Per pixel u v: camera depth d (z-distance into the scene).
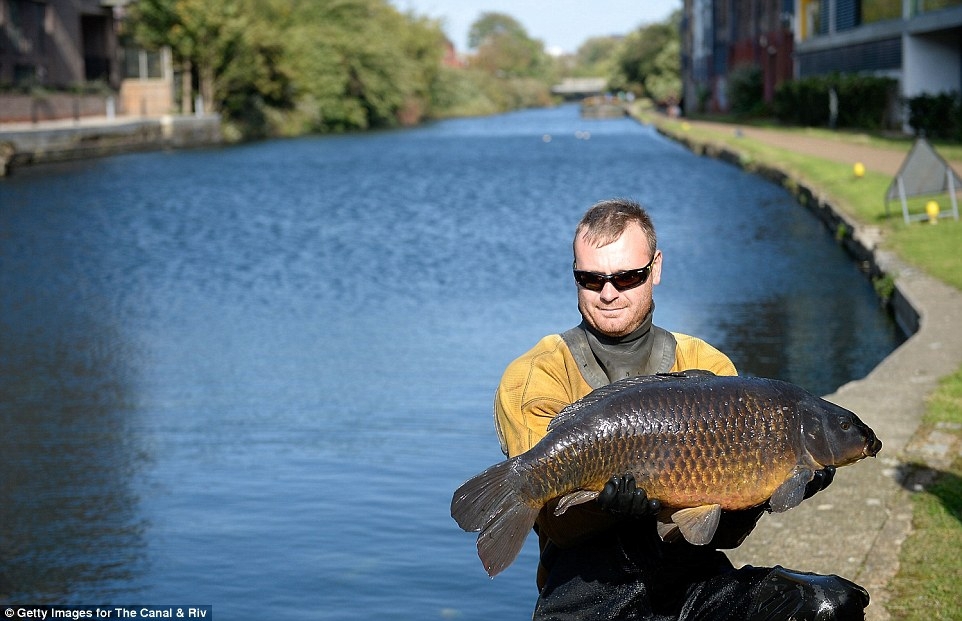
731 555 5.69
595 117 117.31
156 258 22.08
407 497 8.33
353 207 31.41
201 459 9.33
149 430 10.13
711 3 83.56
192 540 7.54
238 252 22.89
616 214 3.27
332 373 12.35
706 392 2.99
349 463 9.08
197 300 17.50
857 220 19.48
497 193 34.62
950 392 8.55
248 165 47.28
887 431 7.62
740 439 2.95
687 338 3.47
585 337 3.38
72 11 59.00
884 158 30.66
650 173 39.31
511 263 20.86
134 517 7.98
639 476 2.97
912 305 12.63
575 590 3.31
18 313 16.42
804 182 26.88
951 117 35.62
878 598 5.05
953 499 6.21
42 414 10.90
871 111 42.59
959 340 10.48
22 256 22.23
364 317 15.88
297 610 6.41
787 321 14.24
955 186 18.34
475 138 71.00
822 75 51.84
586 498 3.01
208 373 12.52
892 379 9.08
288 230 26.50
